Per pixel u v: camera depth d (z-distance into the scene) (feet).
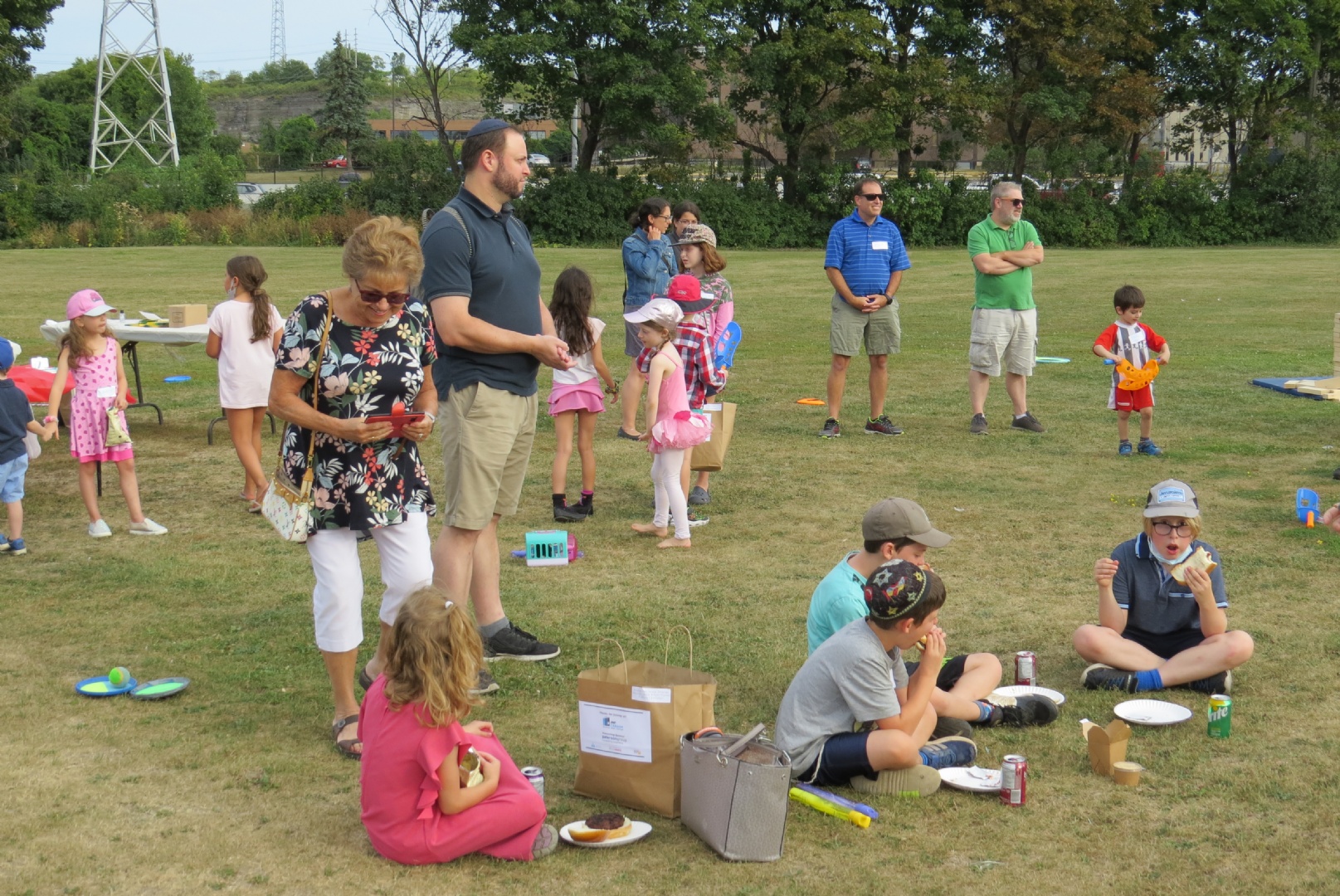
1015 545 23.95
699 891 11.69
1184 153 170.91
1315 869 11.95
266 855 12.35
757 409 39.04
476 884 11.87
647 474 30.60
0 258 108.68
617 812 13.42
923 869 12.05
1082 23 144.46
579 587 21.63
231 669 17.75
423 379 15.37
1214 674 16.51
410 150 148.05
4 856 12.20
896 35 150.30
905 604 13.34
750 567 22.82
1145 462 31.14
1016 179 152.46
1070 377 44.96
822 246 146.30
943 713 15.19
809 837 12.79
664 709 13.25
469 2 137.39
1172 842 12.55
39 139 226.79
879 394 34.94
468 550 17.44
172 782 14.01
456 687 11.84
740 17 144.87
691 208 29.43
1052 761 14.64
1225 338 55.26
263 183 225.97
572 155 184.44
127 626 19.58
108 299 69.92
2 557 23.53
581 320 25.39
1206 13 153.07
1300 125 152.76
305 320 14.38
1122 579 17.29
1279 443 33.19
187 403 40.32
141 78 281.95
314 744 15.19
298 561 23.35
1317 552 23.12
